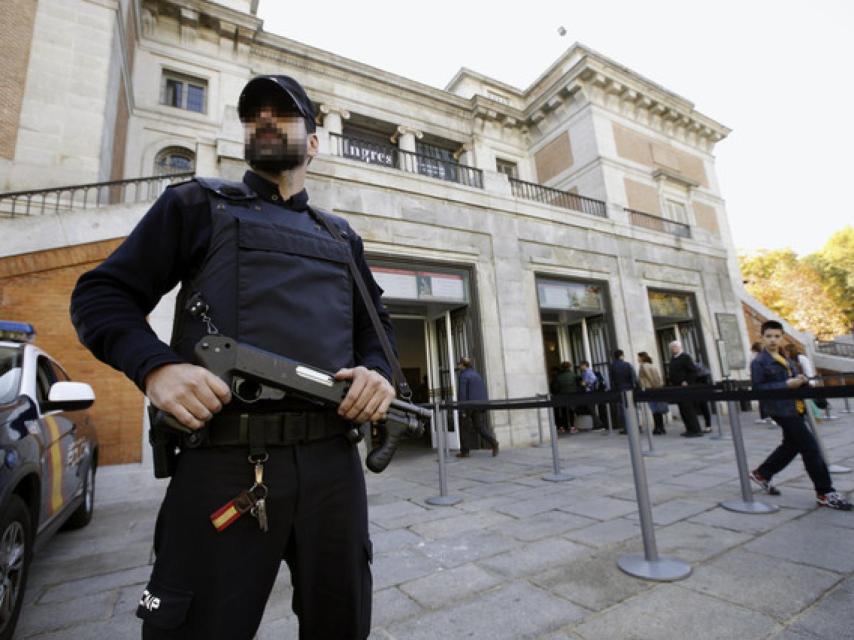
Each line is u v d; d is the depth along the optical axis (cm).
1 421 228
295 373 93
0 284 552
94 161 882
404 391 129
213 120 1277
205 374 80
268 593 89
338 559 98
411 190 851
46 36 895
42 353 338
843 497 355
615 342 1112
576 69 1541
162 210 98
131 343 84
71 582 288
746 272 3822
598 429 1097
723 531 317
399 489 534
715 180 1856
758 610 206
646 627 198
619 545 304
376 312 128
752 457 595
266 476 90
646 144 1656
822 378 365
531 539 325
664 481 490
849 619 193
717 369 1334
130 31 1142
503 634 200
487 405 481
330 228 123
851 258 3662
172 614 80
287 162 112
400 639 200
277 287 99
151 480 557
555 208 1080
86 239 602
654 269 1262
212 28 1322
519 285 962
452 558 296
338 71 1455
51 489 281
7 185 806
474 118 1692
